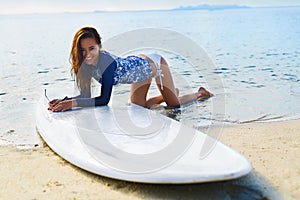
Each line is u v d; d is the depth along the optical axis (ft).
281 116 13.05
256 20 81.25
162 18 112.88
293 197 7.18
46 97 13.66
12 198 7.41
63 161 9.26
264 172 8.21
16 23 103.45
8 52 32.07
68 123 10.44
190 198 7.23
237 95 15.80
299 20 74.54
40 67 23.91
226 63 23.76
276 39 38.68
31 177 8.37
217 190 7.45
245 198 7.16
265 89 16.83
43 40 43.52
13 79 20.21
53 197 7.41
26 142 11.05
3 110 14.48
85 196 7.43
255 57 26.25
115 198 7.35
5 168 8.89
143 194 7.46
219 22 76.23
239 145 10.12
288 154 9.31
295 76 19.48
